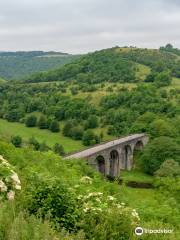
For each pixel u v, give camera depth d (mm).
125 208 14234
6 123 150250
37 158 28188
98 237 12461
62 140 125250
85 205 13633
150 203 22922
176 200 33562
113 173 85750
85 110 147875
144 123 120688
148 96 147250
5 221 10570
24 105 164375
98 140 118875
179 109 133375
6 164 15836
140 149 105938
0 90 197875
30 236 10148
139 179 83188
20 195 13922
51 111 154125
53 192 13516
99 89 175750
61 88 189125
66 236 11188
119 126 131250
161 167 77250
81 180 21578
